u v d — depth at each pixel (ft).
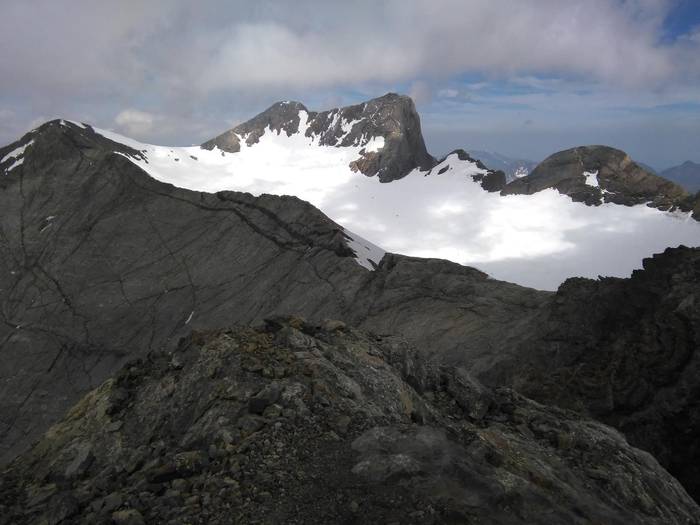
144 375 41.70
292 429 31.99
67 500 28.45
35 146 376.68
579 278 150.51
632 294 135.74
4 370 240.53
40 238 315.37
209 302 251.80
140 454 32.89
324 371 37.40
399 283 207.82
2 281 295.07
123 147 577.43
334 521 25.12
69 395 226.99
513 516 26.66
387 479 27.55
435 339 165.99
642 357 108.58
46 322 262.06
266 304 234.58
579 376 115.24
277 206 289.74
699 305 110.11
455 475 28.37
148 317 254.88
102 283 280.31
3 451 208.64
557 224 561.84
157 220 310.86
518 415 42.96
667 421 96.37
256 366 36.83
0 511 30.25
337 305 210.79
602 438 40.73
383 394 37.86
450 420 40.14
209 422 33.24
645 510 33.65
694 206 509.76
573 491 31.83
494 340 153.17
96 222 320.29
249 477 28.17
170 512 26.21
